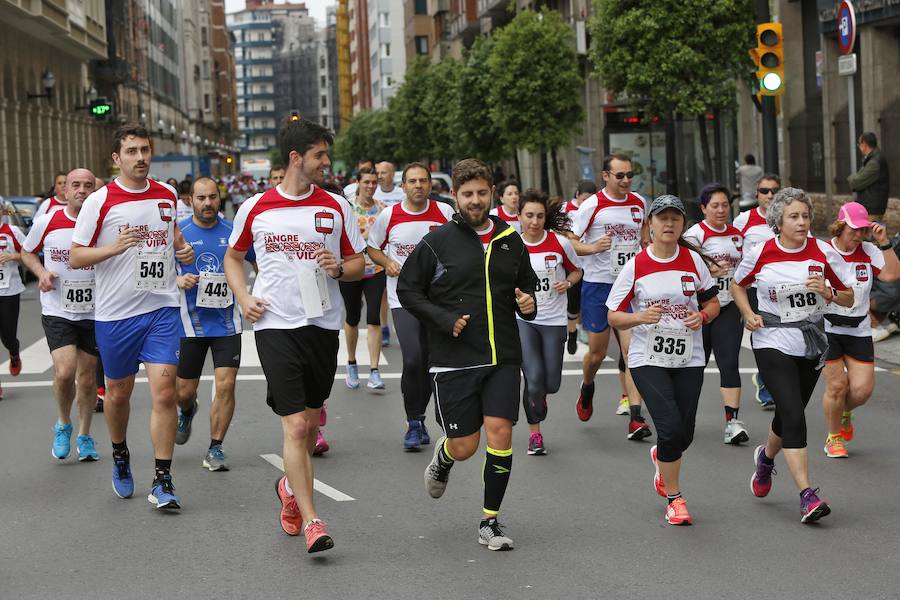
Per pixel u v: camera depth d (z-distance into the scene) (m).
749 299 9.76
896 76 24.17
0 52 42.97
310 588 5.91
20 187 45.69
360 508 7.57
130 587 5.99
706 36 27.45
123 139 7.58
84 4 53.81
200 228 8.61
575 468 8.65
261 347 6.64
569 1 49.16
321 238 6.68
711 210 9.78
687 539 6.70
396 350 15.19
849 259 8.59
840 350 8.70
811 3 27.53
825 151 26.52
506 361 6.60
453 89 49.41
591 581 5.94
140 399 11.78
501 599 5.68
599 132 46.28
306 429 6.68
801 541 6.62
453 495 7.89
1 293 12.66
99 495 8.00
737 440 9.40
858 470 8.40
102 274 7.64
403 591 5.84
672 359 7.23
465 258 6.63
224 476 8.56
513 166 65.88
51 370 13.88
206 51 149.12
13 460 9.17
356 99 167.00
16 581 6.13
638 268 7.34
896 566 6.11
